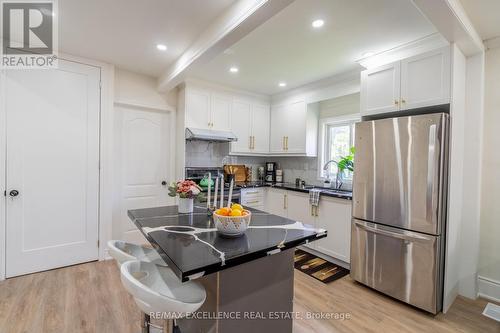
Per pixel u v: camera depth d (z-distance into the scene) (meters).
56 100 2.72
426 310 2.07
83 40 2.44
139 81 3.33
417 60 2.23
